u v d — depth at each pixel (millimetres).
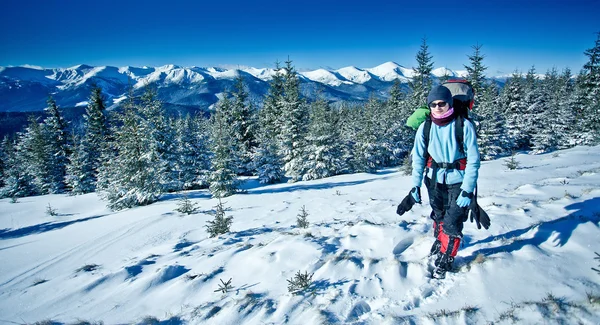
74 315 3816
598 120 31250
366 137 33125
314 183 21422
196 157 28078
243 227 8914
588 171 7617
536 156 22625
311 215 9164
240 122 37750
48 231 15250
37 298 4844
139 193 18297
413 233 4211
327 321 2557
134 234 10305
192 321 3090
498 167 16516
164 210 14367
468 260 3088
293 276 3619
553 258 2770
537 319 2057
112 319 3533
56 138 38812
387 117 41375
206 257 5129
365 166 32219
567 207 4082
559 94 49812
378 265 3379
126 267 5348
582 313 2023
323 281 3314
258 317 2893
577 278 2443
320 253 4047
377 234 4363
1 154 50312
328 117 30219
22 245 11617
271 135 38000
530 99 46094
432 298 2631
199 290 3834
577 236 3025
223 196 17109
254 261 4227
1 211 20656
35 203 22844
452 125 2602
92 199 23219
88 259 8281
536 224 3652
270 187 21344
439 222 2973
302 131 30938
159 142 21141
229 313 3033
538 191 5684
